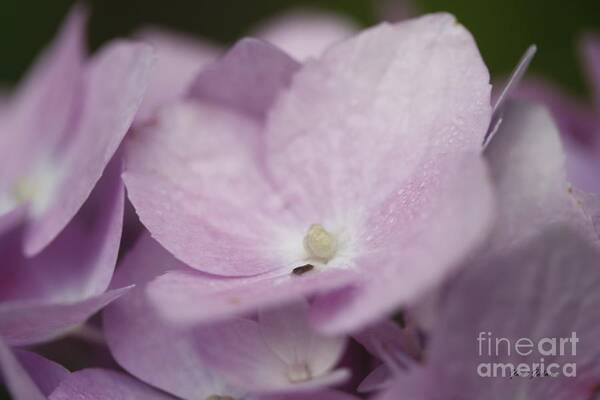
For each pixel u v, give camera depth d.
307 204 0.15
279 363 0.14
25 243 0.16
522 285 0.13
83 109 0.16
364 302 0.13
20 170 0.17
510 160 0.14
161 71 0.18
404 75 0.14
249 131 0.15
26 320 0.14
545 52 0.24
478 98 0.14
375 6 0.24
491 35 0.24
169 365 0.14
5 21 0.26
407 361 0.13
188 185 0.15
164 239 0.14
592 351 0.13
